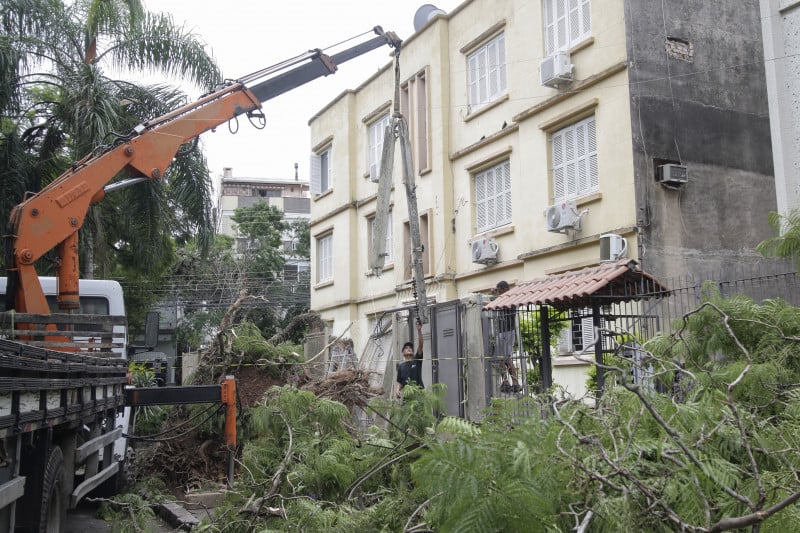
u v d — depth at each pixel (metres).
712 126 14.56
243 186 57.75
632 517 3.15
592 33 14.84
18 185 16.23
